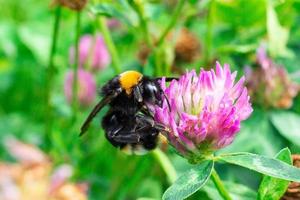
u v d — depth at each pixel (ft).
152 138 0.88
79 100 1.27
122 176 1.19
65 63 1.47
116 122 0.89
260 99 1.07
